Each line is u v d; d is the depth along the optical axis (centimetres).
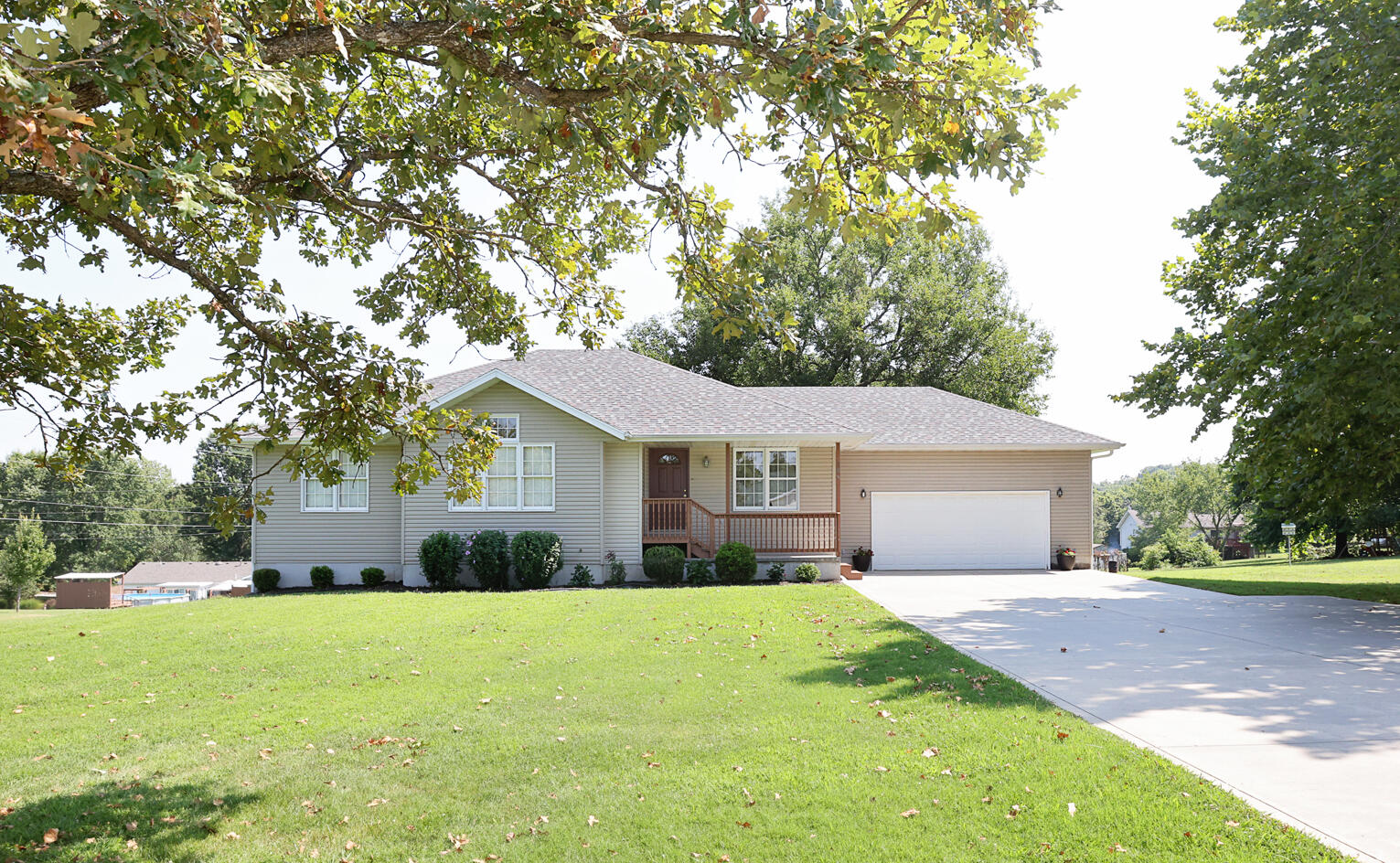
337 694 916
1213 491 7494
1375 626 1305
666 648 1130
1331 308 1349
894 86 443
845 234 531
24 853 516
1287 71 1575
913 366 4203
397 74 755
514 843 521
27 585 5475
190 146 430
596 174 759
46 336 669
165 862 506
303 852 516
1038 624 1331
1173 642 1162
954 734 709
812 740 706
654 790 600
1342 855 464
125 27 337
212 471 7444
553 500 2067
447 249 745
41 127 260
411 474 659
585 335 830
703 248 647
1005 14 468
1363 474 1684
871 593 1777
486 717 805
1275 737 693
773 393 2869
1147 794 561
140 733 781
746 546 2062
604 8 454
